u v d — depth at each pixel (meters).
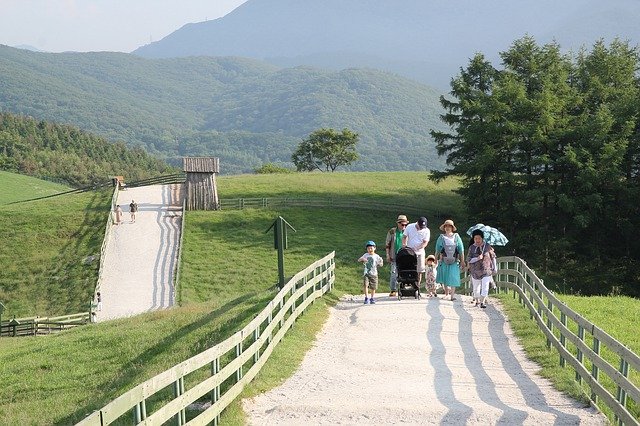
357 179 78.81
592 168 43.62
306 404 10.67
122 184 69.38
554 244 45.09
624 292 41.97
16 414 13.49
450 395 11.45
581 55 55.88
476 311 19.81
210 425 9.77
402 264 21.34
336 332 17.31
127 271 46.91
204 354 9.51
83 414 12.68
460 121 57.84
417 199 68.38
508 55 54.94
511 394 11.60
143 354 17.36
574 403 11.00
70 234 54.00
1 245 51.97
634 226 44.59
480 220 52.75
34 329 35.62
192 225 56.53
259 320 12.66
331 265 25.08
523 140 49.16
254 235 54.56
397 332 16.88
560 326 13.74
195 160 61.84
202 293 43.34
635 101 46.41
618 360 14.09
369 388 11.97
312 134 127.94
